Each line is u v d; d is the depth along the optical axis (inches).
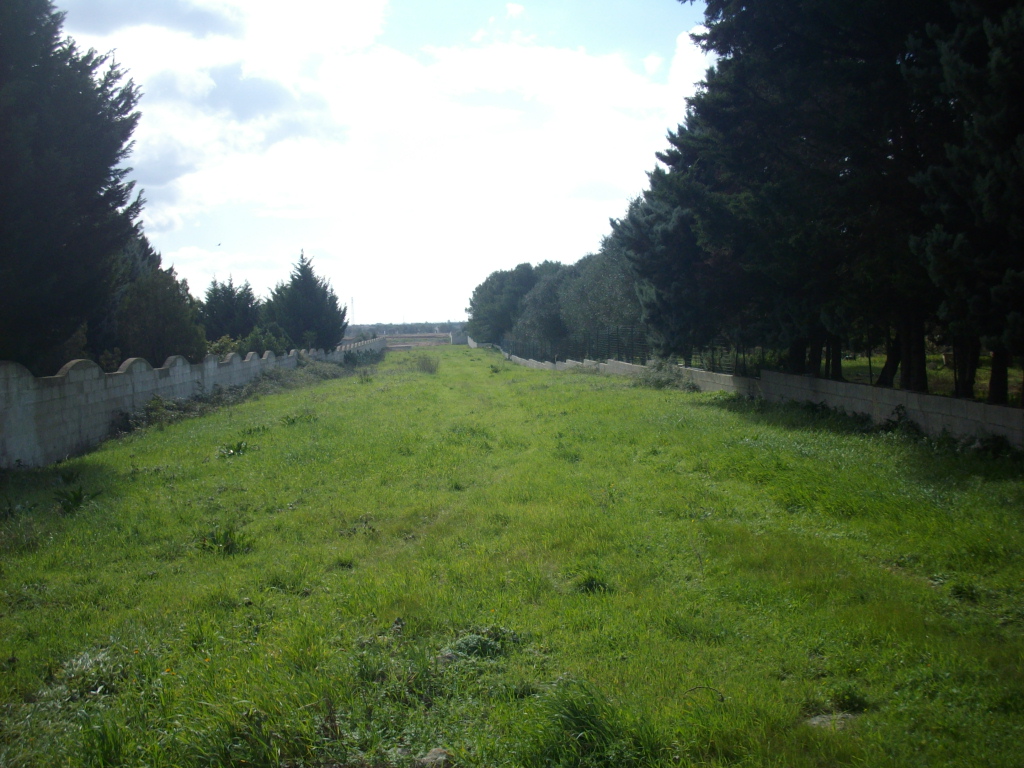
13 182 470.3
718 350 1051.9
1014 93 352.2
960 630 203.3
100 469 472.1
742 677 177.5
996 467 372.5
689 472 430.6
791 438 502.6
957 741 147.0
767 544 283.1
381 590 242.7
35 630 225.5
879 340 711.7
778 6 521.0
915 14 455.2
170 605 243.0
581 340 1665.8
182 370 821.9
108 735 145.1
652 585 249.3
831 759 140.9
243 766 137.5
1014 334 367.9
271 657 185.6
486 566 271.3
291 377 1200.2
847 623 206.7
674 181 662.5
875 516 313.0
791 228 534.9
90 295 561.0
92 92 551.5
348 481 437.7
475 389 1130.0
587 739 141.7
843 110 507.5
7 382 469.1
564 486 400.2
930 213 429.1
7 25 486.6
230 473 454.9
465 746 143.6
